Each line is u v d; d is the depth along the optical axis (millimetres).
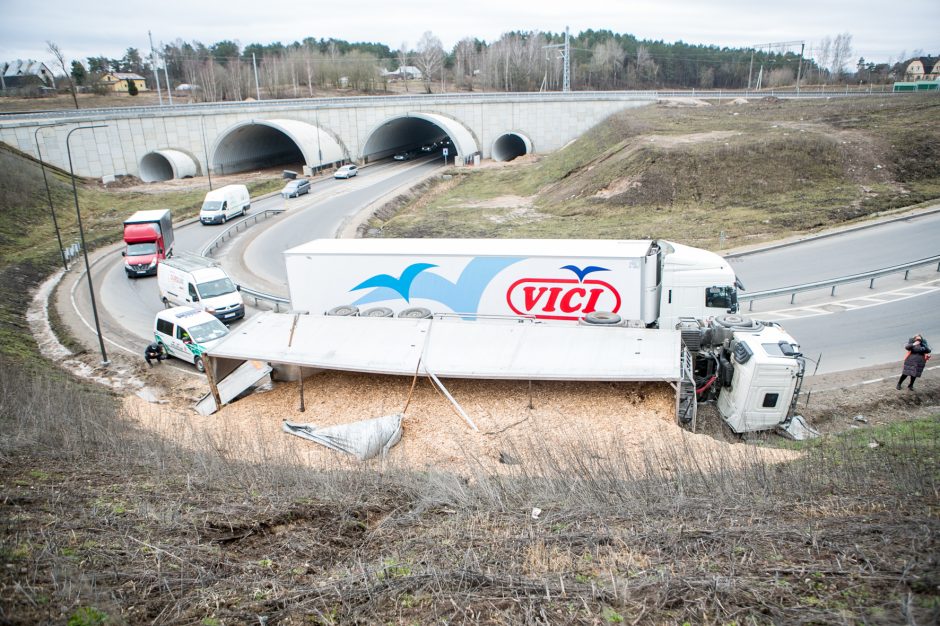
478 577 6078
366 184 52875
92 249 35562
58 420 11875
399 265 17359
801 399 14789
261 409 14664
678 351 13234
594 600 5625
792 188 35438
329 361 14320
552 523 7512
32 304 26109
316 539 7367
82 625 5152
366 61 109375
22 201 39750
